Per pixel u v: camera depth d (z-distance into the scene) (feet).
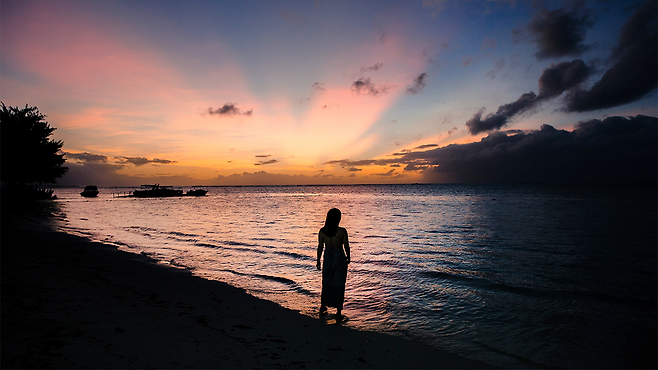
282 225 76.64
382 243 49.55
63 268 26.84
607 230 62.64
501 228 67.56
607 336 17.56
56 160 150.51
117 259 33.91
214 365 11.28
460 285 27.40
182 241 50.88
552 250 43.09
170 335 13.74
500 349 15.90
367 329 18.19
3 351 9.62
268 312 20.07
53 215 97.76
